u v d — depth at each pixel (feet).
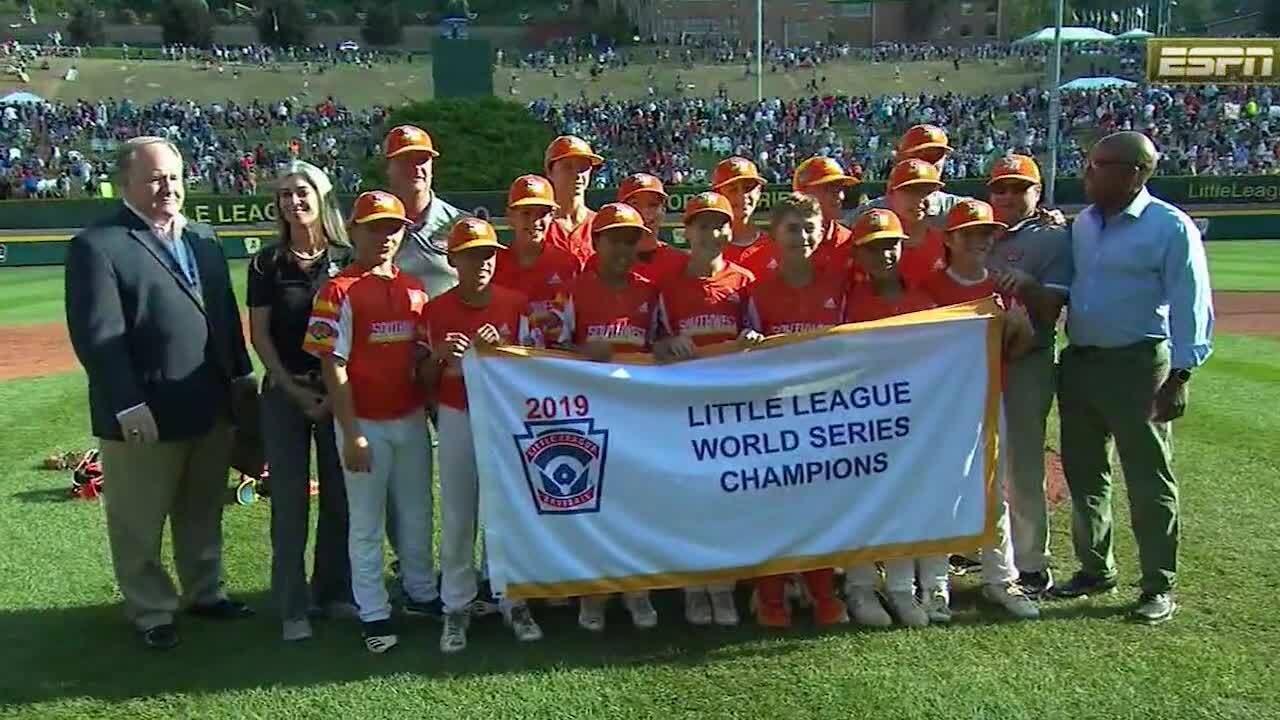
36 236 87.40
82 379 37.91
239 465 17.24
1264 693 13.67
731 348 15.62
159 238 15.72
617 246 15.81
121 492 15.70
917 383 15.96
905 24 290.97
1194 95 157.38
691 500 15.67
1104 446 16.80
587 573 15.60
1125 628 15.72
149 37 290.15
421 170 18.66
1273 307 52.06
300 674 14.90
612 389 15.48
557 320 16.25
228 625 16.80
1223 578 17.51
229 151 152.46
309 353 15.12
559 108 176.76
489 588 17.25
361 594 15.56
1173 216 15.35
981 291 16.63
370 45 304.09
